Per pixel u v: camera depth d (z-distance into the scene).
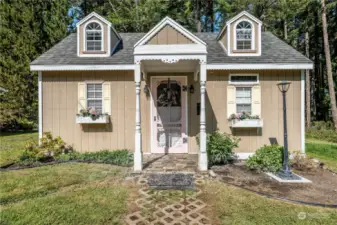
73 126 7.43
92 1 18.58
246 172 5.57
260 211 3.52
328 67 13.34
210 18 16.78
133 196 4.07
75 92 7.42
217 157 6.20
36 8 13.49
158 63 6.42
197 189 4.42
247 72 7.23
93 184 4.66
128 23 16.80
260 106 7.21
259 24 7.41
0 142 9.41
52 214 3.38
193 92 7.61
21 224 3.12
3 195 4.07
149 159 6.82
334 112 13.20
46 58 7.44
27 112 12.98
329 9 14.84
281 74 7.21
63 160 6.49
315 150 8.70
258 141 7.24
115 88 7.46
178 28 5.71
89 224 3.13
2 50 12.66
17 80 12.51
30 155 6.49
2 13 12.73
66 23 15.19
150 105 7.62
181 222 3.21
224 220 3.26
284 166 5.25
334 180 5.03
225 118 7.31
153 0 15.95
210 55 7.43
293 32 16.47
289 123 7.21
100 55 7.62
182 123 7.70
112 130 7.50
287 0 14.71
